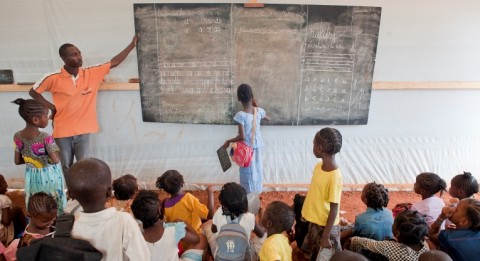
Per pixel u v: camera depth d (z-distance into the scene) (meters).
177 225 2.01
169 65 3.22
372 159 3.57
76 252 1.13
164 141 3.48
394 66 3.28
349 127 3.45
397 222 1.81
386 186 3.64
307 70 3.23
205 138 3.47
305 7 3.05
